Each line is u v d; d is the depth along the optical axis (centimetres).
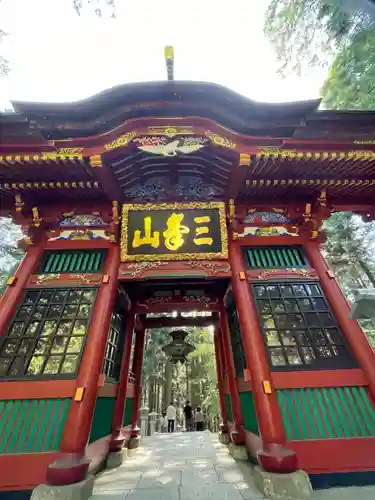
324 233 749
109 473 616
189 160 702
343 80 1007
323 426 503
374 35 806
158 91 606
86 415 489
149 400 2648
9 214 745
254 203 770
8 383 523
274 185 707
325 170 668
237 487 494
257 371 542
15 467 449
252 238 732
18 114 609
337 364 564
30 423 490
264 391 518
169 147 633
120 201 744
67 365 551
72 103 613
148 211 704
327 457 474
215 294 943
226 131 607
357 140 631
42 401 511
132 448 914
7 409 502
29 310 614
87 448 545
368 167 659
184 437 1249
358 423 506
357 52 863
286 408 520
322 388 539
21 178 661
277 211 767
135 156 665
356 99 1041
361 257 1592
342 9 836
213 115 639
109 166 644
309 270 686
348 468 465
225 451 860
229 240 721
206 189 762
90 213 755
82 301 631
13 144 579
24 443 472
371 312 401
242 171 633
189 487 506
